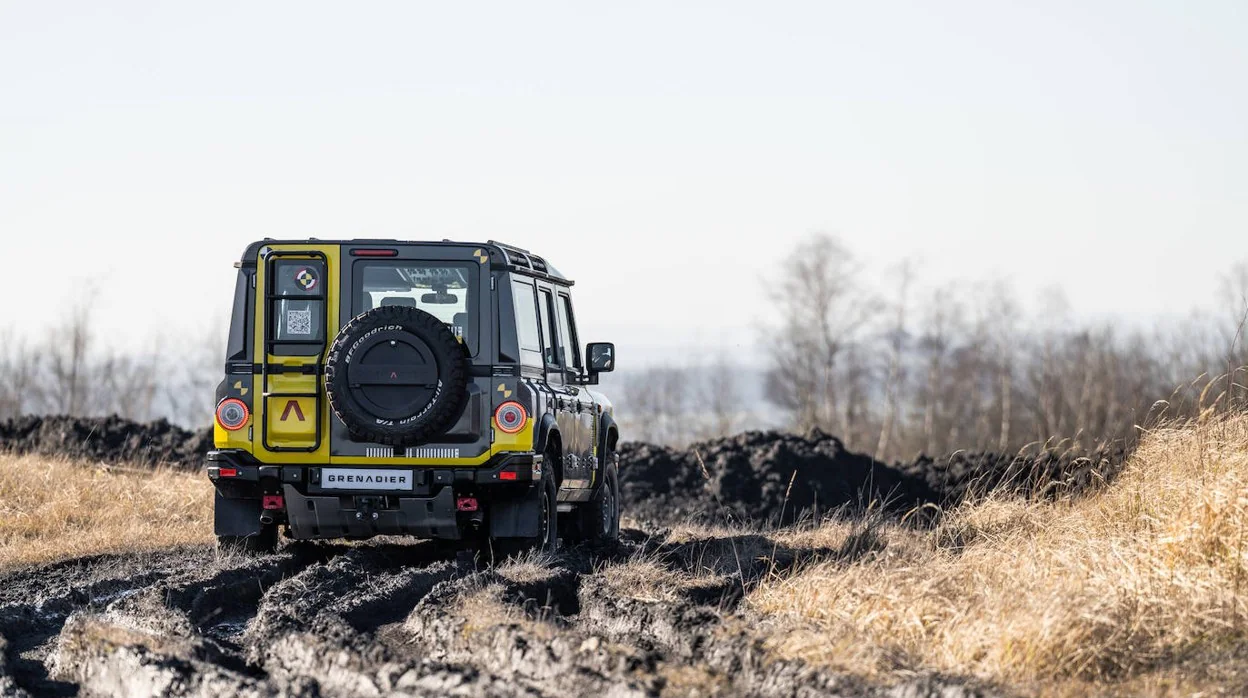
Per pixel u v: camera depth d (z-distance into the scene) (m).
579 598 22.53
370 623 20.33
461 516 25.58
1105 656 16.34
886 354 130.00
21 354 115.25
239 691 15.03
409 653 17.72
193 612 21.19
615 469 34.50
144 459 51.91
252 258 25.47
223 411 25.30
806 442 55.12
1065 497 30.50
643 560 25.56
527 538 26.19
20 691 16.16
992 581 20.61
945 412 129.00
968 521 30.41
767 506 50.12
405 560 28.33
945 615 18.22
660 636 18.28
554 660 16.00
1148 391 106.19
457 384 24.69
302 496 25.25
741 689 15.19
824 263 122.19
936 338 130.38
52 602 22.52
